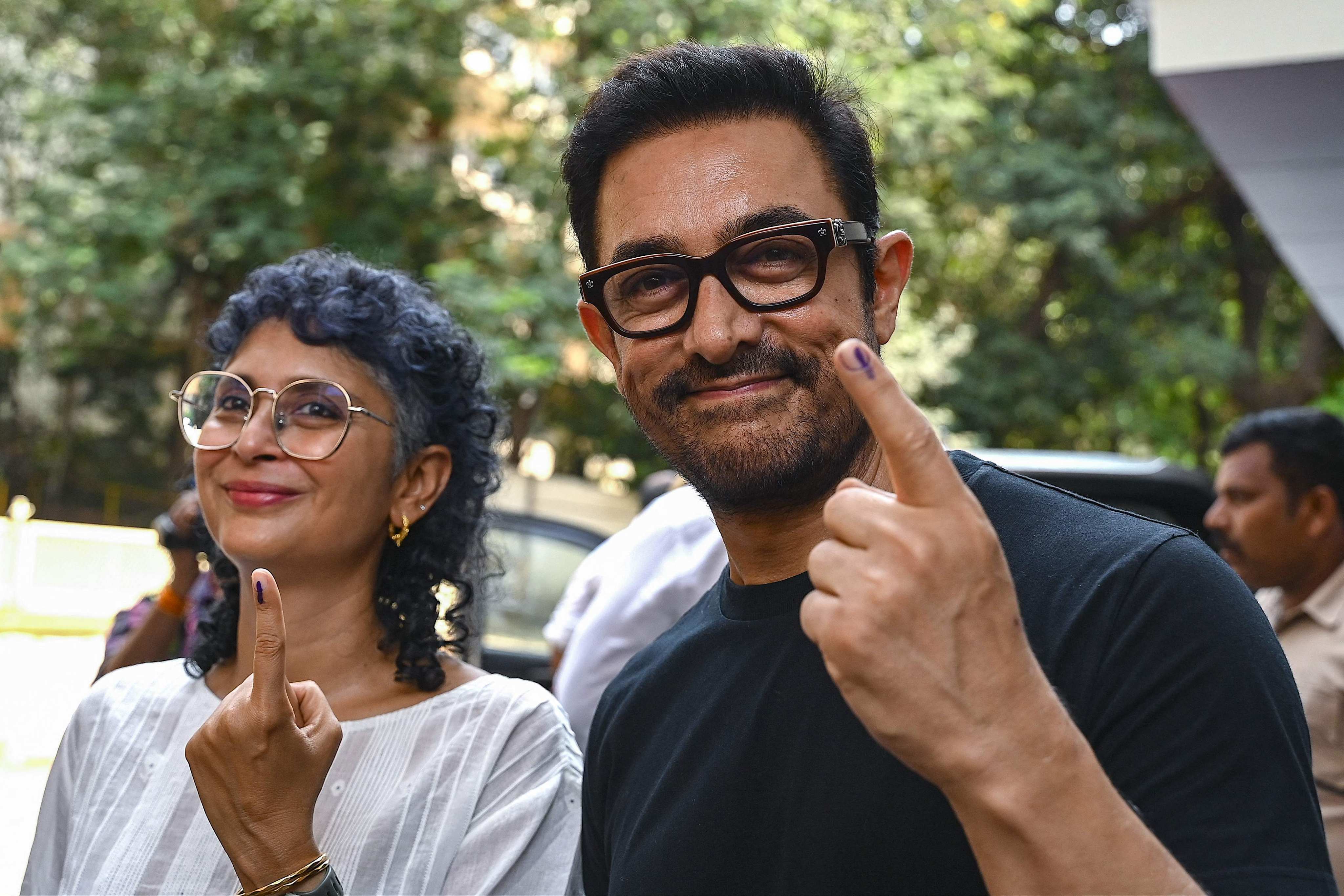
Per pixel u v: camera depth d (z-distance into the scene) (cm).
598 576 318
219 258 1290
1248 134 435
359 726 193
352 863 180
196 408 202
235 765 154
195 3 1305
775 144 149
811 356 144
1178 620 125
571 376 1458
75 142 1312
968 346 1444
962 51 1384
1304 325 1697
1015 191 1393
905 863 130
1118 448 1888
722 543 274
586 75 1227
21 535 1501
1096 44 1628
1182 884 103
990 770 102
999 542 113
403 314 208
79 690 1016
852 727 137
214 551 212
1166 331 1608
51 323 1700
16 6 1497
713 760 147
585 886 173
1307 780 120
